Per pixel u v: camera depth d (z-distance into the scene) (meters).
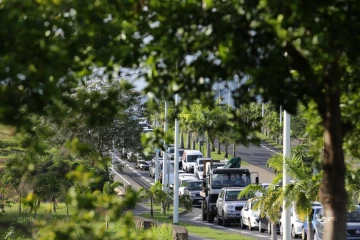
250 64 18.02
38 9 17.19
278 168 55.09
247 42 18.05
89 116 20.48
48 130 20.27
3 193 62.31
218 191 102.75
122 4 18.17
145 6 18.41
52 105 18.25
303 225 74.00
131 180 165.38
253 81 17.88
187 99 19.84
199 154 185.88
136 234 20.34
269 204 56.94
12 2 16.91
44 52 16.73
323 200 20.48
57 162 68.62
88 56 18.33
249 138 21.69
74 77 18.64
